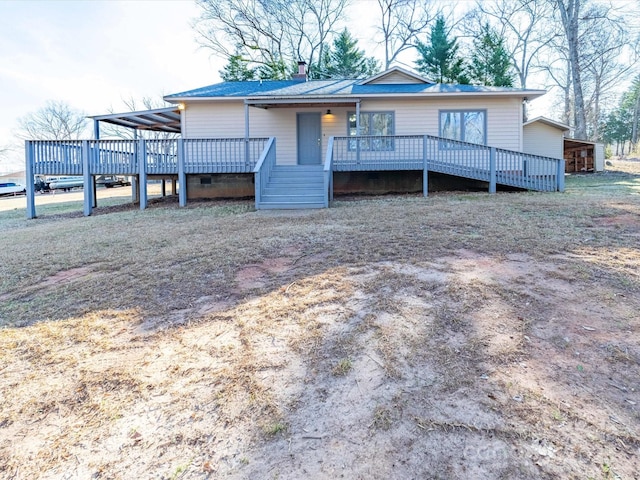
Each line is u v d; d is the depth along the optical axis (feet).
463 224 21.08
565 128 58.85
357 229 20.98
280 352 8.84
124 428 6.64
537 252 15.20
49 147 39.99
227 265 15.52
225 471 5.65
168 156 40.22
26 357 9.21
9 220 40.04
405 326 9.62
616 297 10.78
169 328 10.36
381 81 50.75
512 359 8.06
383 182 44.45
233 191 45.68
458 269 13.52
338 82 52.60
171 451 6.09
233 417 6.79
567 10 72.54
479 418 6.40
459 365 7.93
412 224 21.65
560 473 5.28
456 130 44.65
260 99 41.01
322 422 6.55
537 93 42.96
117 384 7.92
